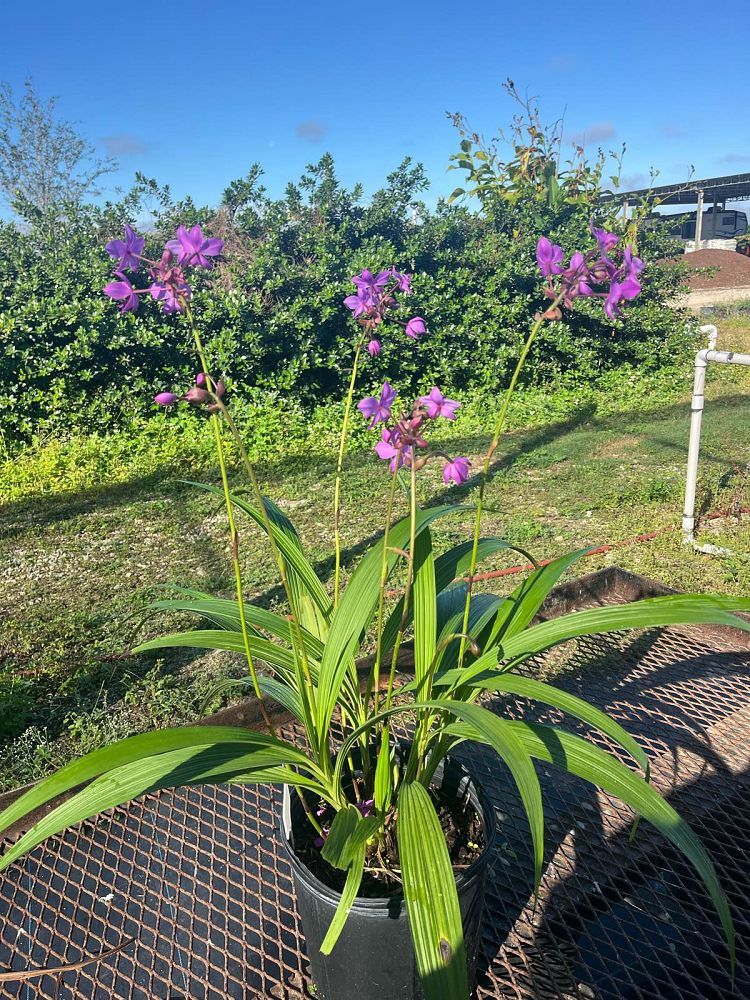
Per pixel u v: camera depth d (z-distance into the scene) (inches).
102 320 271.9
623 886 73.7
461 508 66.4
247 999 63.4
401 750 69.2
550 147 357.4
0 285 275.3
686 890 71.4
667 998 61.9
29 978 66.1
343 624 61.2
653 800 51.0
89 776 49.1
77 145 655.8
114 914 72.7
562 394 331.9
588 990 62.7
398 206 350.3
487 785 88.0
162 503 208.4
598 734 96.8
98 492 223.5
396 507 204.4
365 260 310.3
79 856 80.2
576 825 81.0
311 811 66.6
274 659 67.0
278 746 59.5
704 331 271.4
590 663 114.3
